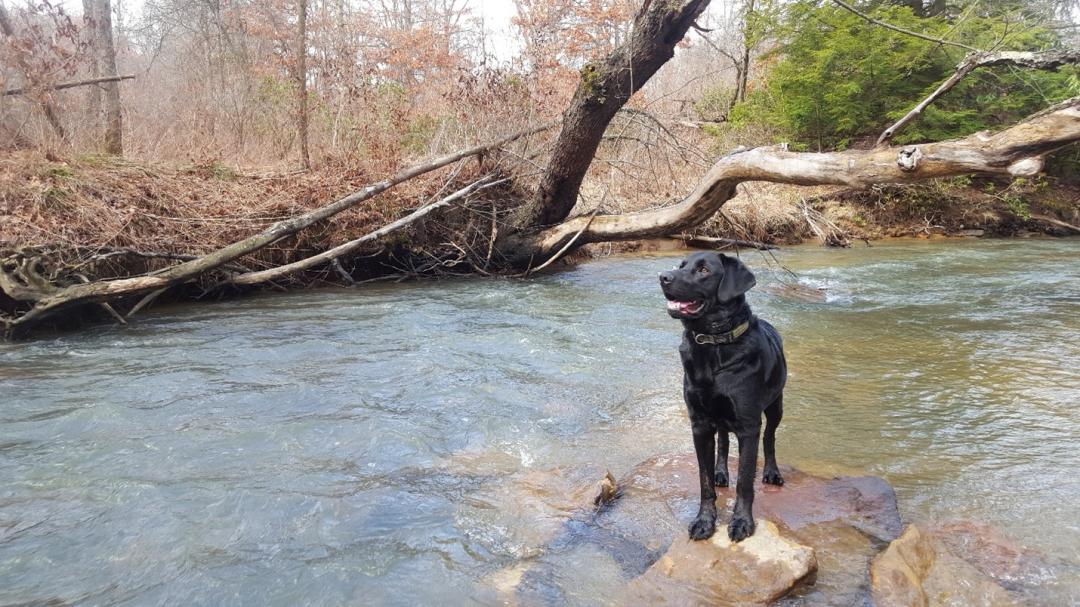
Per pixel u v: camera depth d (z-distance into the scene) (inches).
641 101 593.6
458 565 130.3
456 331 312.3
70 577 123.6
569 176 450.9
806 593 119.8
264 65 684.7
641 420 208.7
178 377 240.2
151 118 564.4
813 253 588.7
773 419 157.2
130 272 370.3
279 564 129.3
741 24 914.7
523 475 169.6
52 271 328.8
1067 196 780.0
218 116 584.1
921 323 331.6
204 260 343.3
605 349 284.7
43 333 313.4
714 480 145.6
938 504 152.9
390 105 494.0
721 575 122.7
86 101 492.7
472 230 483.8
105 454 175.2
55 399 216.7
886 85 746.8
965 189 751.7
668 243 620.4
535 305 375.9
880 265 516.4
